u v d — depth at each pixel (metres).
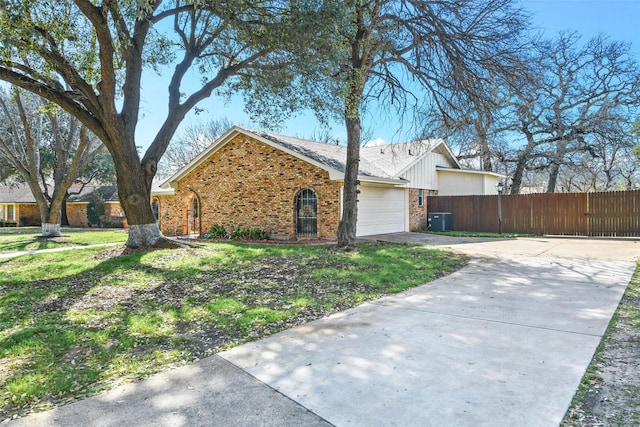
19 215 34.47
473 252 11.53
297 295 6.41
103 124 10.64
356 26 10.53
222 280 7.58
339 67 10.73
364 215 16.28
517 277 7.77
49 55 9.40
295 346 4.20
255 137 16.27
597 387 3.11
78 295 6.56
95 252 11.46
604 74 21.86
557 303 5.72
